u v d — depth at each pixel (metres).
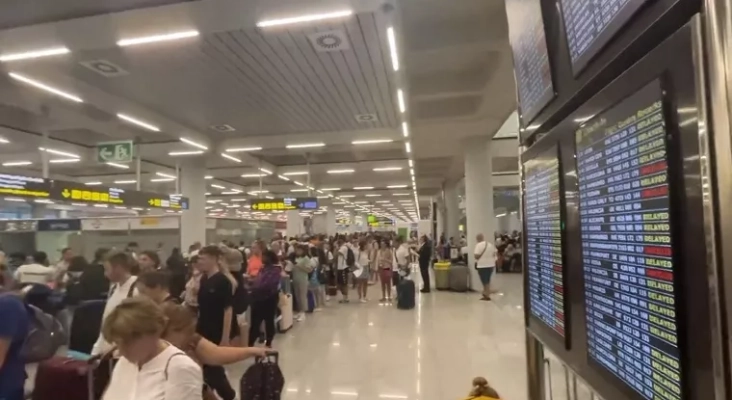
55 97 8.76
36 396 3.34
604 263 1.22
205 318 4.56
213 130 11.79
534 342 2.12
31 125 10.95
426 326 8.88
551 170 1.66
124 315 1.95
